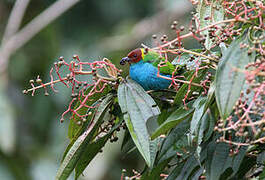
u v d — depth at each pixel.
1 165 13.40
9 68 15.77
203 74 5.98
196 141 5.42
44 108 15.23
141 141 5.33
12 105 14.59
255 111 4.76
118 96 5.73
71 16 16.92
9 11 16.91
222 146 5.52
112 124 6.31
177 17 16.66
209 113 5.57
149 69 7.23
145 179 6.16
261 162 5.91
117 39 16.56
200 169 6.03
